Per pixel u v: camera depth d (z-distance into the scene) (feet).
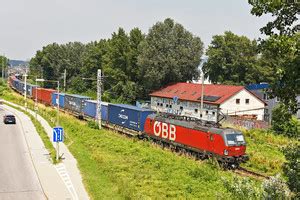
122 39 268.21
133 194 69.87
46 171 90.63
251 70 250.16
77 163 98.68
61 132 99.45
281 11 27.27
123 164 96.63
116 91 267.59
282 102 28.94
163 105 216.74
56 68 402.11
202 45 237.45
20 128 165.17
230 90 183.62
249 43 252.83
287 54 26.61
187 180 85.51
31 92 304.09
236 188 35.86
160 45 232.73
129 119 147.84
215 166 99.45
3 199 70.90
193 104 192.65
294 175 29.40
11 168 94.32
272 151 120.57
